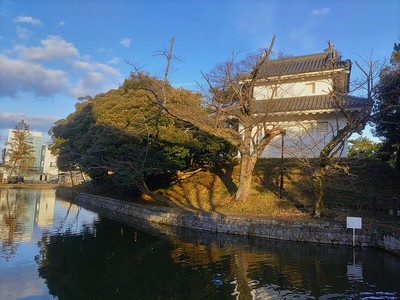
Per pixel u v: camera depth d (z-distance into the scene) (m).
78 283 8.90
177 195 23.39
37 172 85.81
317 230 13.68
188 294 8.05
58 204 30.80
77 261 11.09
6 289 8.38
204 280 9.04
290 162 22.73
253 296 7.82
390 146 19.97
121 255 11.88
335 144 15.02
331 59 24.25
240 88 18.39
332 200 17.27
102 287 8.60
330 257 11.38
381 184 18.58
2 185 55.22
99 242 14.20
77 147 28.09
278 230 14.44
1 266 10.33
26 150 65.06
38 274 9.63
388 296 7.69
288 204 17.53
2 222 18.88
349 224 12.70
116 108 23.05
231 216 16.19
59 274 9.66
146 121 21.08
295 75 24.48
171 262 10.88
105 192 32.78
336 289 8.18
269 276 9.28
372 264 10.41
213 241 14.34
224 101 18.41
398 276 9.16
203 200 21.28
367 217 14.73
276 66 26.56
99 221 20.73
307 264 10.48
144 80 17.52
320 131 23.25
